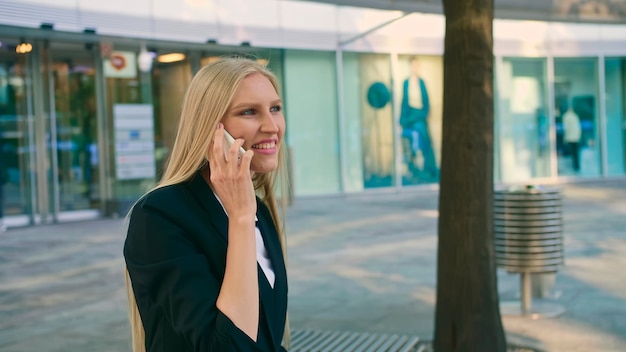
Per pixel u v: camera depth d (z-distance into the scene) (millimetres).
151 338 1617
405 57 19547
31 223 14219
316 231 12102
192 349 1591
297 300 7043
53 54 14484
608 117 22109
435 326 4719
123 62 15109
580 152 21922
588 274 7926
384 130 19359
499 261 6105
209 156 1618
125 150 15172
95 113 14969
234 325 1485
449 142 4551
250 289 1524
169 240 1555
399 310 6520
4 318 6520
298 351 4402
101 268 9070
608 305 6461
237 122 1676
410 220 13312
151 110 15461
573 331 5633
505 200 6047
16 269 9109
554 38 21297
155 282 1544
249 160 1554
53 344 5605
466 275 4535
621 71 22062
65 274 8711
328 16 18000
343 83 18688
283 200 2080
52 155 14562
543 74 21453
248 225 1556
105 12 13898
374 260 9234
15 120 14180
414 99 19719
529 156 21453
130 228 1613
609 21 10328
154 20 14602
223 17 15828
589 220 12578
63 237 12102
